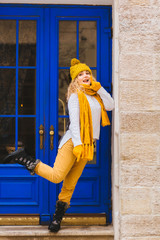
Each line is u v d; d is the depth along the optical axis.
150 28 3.01
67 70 3.48
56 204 3.07
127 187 2.95
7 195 3.37
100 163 3.41
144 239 2.93
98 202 3.38
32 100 3.45
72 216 3.33
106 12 3.48
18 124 3.44
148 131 2.97
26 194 3.38
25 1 3.41
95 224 3.31
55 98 3.42
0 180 3.38
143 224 2.94
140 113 2.98
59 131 3.45
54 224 3.02
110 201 3.38
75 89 2.86
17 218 3.30
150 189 2.95
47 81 3.42
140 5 3.02
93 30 3.51
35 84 3.46
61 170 2.82
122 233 2.93
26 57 3.47
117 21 3.09
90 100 2.86
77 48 3.48
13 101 3.46
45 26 3.45
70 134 2.86
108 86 3.42
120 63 2.99
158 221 2.94
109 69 3.45
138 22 3.01
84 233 3.07
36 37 3.47
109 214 3.37
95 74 3.47
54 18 3.46
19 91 3.45
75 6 3.47
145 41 3.00
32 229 3.15
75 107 2.79
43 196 3.36
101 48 3.46
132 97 2.98
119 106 3.00
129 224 2.94
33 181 3.39
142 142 2.97
